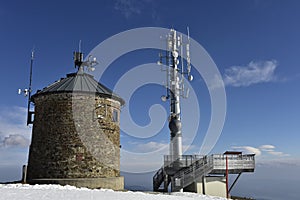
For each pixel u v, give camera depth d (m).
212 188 23.55
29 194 13.04
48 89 23.25
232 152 23.64
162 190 24.84
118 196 14.51
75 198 12.80
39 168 22.00
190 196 19.19
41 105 23.11
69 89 22.42
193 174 23.09
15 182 21.81
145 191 22.89
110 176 22.64
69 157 21.55
